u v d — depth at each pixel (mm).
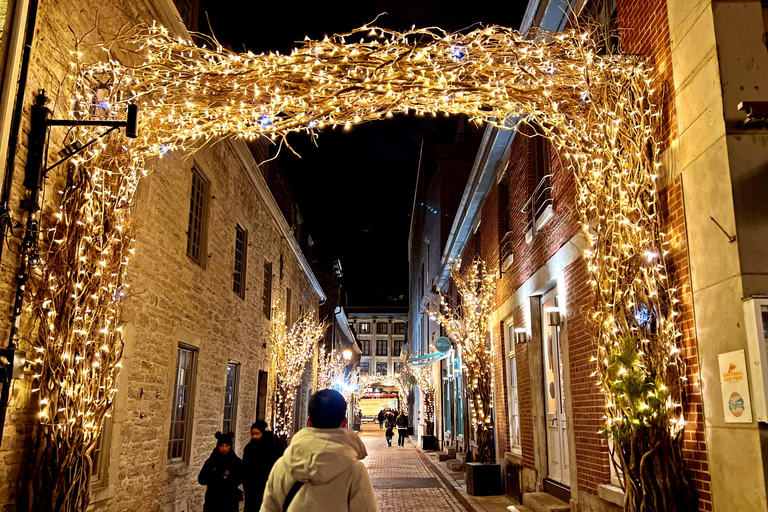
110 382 4863
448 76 4828
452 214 22812
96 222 4797
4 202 4094
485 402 11094
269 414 14391
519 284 10047
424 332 29297
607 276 4801
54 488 4301
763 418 3480
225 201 10289
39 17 4562
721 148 3936
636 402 4301
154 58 4957
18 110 4234
